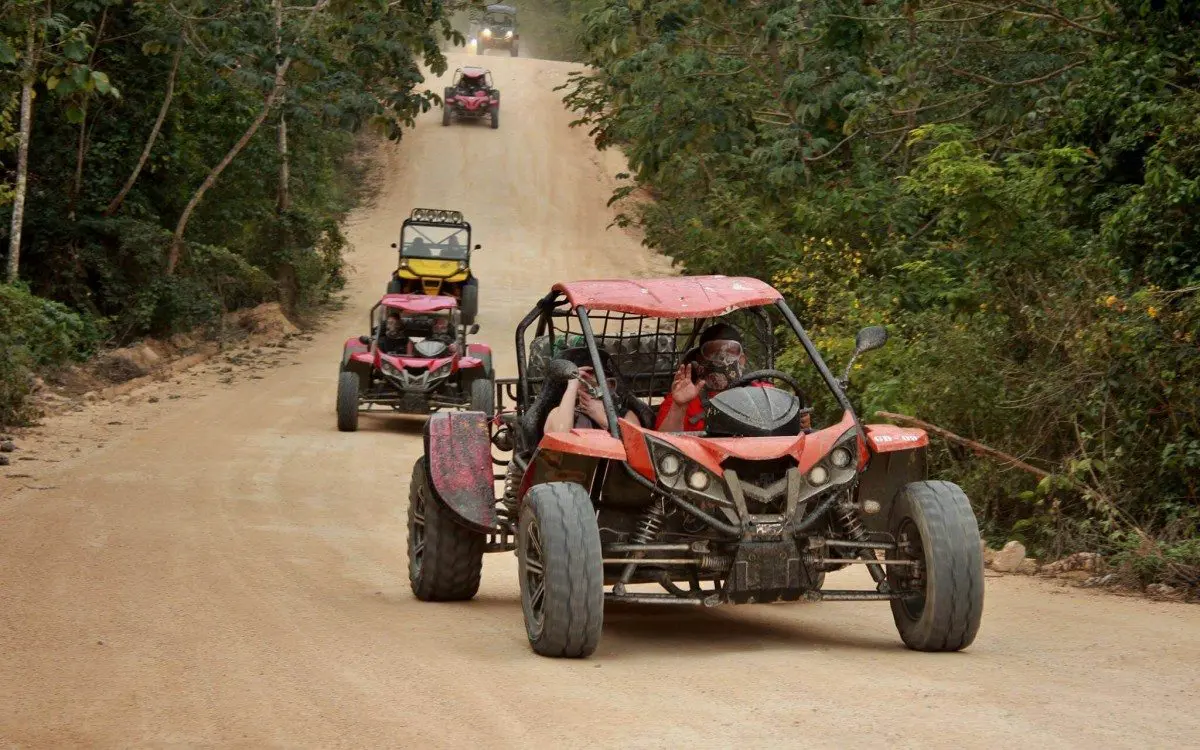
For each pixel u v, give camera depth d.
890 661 6.75
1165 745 5.02
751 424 7.04
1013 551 10.35
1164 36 15.10
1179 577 9.35
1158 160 12.83
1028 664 6.66
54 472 15.66
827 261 19.03
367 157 65.75
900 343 14.55
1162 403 10.74
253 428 20.64
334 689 6.17
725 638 7.62
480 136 69.38
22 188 26.06
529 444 8.10
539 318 8.76
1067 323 11.77
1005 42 22.33
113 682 6.32
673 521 7.11
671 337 8.66
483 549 8.80
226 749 5.14
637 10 22.42
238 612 8.34
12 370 19.84
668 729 5.30
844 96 20.81
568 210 58.53
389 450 18.86
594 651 7.07
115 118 31.16
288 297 37.78
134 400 23.34
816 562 6.87
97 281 30.22
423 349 20.86
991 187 15.00
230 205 36.28
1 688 6.17
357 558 10.98
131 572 9.80
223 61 29.27
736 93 23.50
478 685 6.20
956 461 12.54
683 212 29.67
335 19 30.62
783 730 5.27
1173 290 12.42
